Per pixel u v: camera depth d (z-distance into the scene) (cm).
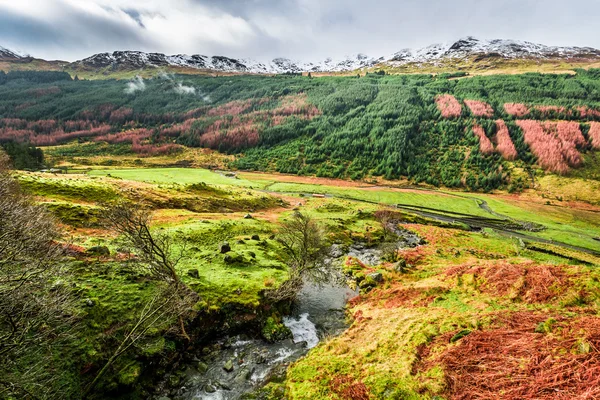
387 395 1355
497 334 1617
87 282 2097
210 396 1681
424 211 10662
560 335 1450
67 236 2944
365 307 2844
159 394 1672
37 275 1141
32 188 4875
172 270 2050
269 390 1688
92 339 1670
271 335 2317
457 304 2342
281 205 9219
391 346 1828
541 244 6944
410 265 4188
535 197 14762
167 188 7475
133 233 1861
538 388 1156
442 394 1279
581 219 10956
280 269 3372
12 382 1100
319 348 2120
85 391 1441
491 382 1269
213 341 2200
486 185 16200
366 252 5175
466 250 5544
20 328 1115
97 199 5328
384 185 16300
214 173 15662
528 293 2180
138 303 2030
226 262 3222
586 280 2062
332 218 7188
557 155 17762
